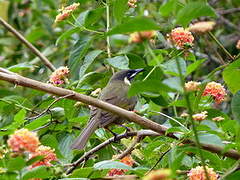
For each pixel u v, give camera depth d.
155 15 15.08
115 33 7.10
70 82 12.47
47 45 17.89
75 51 11.88
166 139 9.86
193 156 9.81
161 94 11.10
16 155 7.44
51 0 17.75
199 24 7.57
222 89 10.05
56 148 10.12
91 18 11.82
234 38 16.59
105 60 11.74
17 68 11.90
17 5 18.64
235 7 18.77
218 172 9.16
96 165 8.68
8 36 18.19
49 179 8.66
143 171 9.18
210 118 10.58
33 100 15.70
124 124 11.86
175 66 8.48
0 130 10.20
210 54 16.20
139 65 12.43
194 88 8.92
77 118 11.16
